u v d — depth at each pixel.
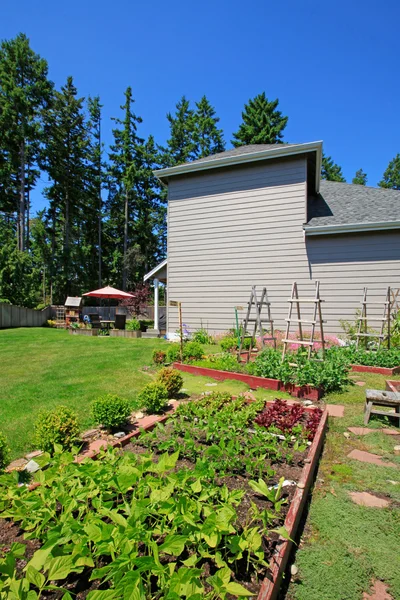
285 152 9.54
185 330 10.61
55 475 1.88
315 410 3.71
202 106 32.22
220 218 10.73
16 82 24.03
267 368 5.21
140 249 32.75
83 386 5.07
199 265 11.02
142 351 8.59
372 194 11.34
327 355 6.05
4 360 7.34
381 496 2.28
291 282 9.71
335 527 1.95
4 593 1.10
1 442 2.51
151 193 32.47
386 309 8.18
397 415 3.53
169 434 3.03
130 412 3.68
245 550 1.53
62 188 28.39
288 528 1.70
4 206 27.59
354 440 3.23
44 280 27.84
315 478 2.50
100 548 1.27
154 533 1.45
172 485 1.61
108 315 22.84
